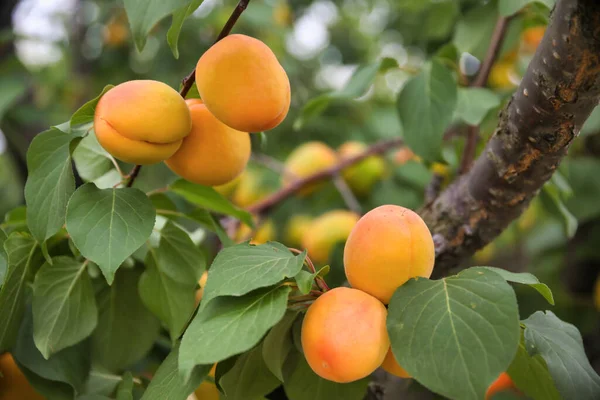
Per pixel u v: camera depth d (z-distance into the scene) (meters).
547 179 0.55
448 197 0.60
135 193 0.51
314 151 1.00
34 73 1.11
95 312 0.57
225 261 0.47
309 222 1.08
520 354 0.51
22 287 0.54
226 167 0.53
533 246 1.10
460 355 0.43
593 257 0.92
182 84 0.53
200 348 0.44
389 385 0.63
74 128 0.55
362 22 1.53
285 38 1.32
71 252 0.58
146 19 0.43
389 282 0.46
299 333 0.49
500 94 0.81
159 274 0.58
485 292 0.45
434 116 0.67
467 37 0.80
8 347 0.54
